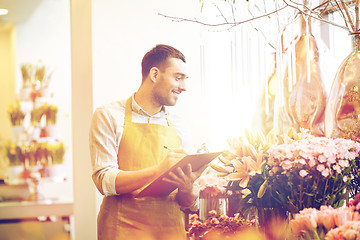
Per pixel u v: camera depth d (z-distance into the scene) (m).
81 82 2.98
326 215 1.34
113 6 2.91
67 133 6.17
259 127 3.08
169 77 2.11
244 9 2.13
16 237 4.55
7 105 6.58
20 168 5.25
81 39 2.97
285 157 1.60
